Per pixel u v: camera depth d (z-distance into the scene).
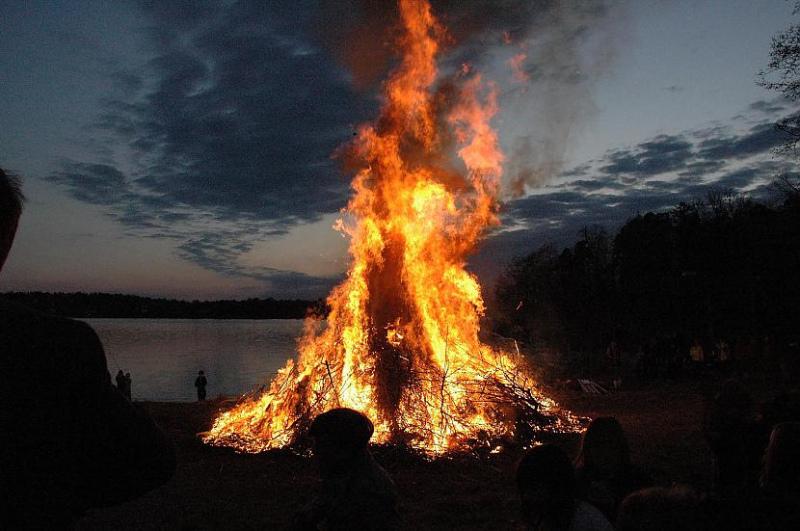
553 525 2.46
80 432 1.31
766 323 27.39
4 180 1.34
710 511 1.56
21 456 1.21
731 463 4.09
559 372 23.38
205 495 7.27
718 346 22.03
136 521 6.31
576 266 40.41
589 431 3.34
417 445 9.07
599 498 3.11
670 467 8.15
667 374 21.44
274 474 8.24
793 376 4.27
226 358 50.44
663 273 35.16
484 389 10.49
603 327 33.47
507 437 9.66
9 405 1.20
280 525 6.20
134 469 1.40
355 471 2.76
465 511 6.60
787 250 25.41
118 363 45.59
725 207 35.28
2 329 1.23
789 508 1.52
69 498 1.32
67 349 1.30
